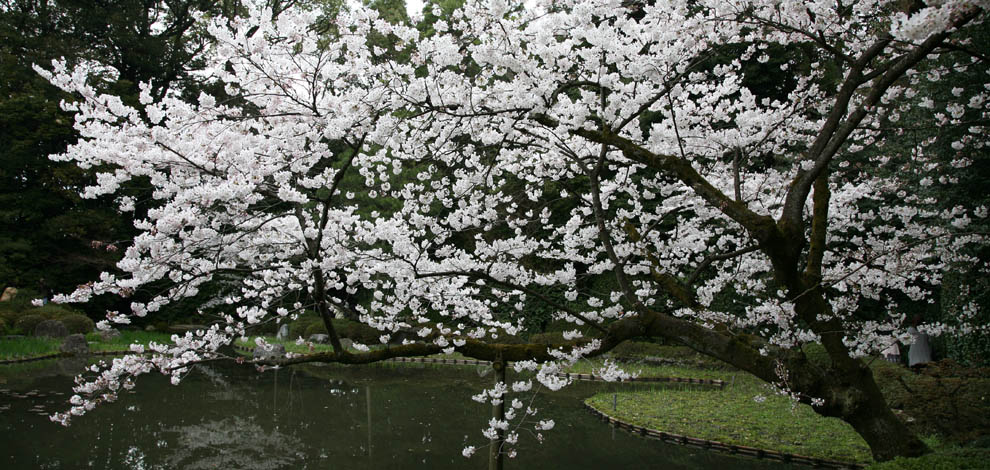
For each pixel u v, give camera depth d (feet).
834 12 15.43
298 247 16.65
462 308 20.94
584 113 14.33
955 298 26.81
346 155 39.73
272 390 35.81
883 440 14.05
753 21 14.82
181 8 62.90
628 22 14.75
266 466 21.68
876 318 36.24
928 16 8.26
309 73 13.96
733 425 25.59
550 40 14.47
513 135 18.38
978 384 18.63
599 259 37.24
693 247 22.25
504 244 19.65
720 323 16.17
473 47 13.96
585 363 42.75
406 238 17.34
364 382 39.04
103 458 22.08
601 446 23.98
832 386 14.44
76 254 56.08
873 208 30.01
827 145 14.10
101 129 13.75
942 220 23.91
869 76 13.93
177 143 13.85
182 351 15.37
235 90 15.38
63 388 33.53
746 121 18.37
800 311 15.01
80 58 55.31
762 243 13.48
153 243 13.69
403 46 14.76
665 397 31.68
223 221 14.93
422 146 16.99
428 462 22.25
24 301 52.44
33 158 53.93
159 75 63.62
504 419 18.35
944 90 22.35
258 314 18.42
